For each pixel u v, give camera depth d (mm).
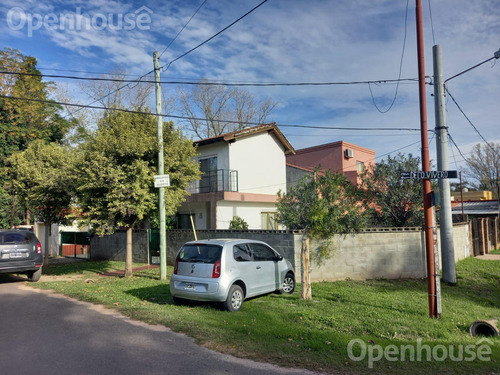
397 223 14055
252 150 20766
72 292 9906
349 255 11953
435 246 7512
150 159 12547
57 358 5121
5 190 20875
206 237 14312
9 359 5078
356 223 11984
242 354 5332
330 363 5031
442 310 8141
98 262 17594
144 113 11938
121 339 5965
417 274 12273
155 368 4797
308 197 12227
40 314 7629
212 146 20328
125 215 12102
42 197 15383
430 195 7617
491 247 19719
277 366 4922
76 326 6723
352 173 27469
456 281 11586
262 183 21156
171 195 13164
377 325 6824
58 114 27188
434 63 11938
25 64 25203
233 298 7855
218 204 18969
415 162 13992
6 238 11445
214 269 7773
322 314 7551
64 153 16797
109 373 4625
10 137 22891
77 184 12695
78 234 20625
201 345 5691
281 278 9547
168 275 13156
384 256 12172
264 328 6484
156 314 7422
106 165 11648
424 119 8367
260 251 9156
